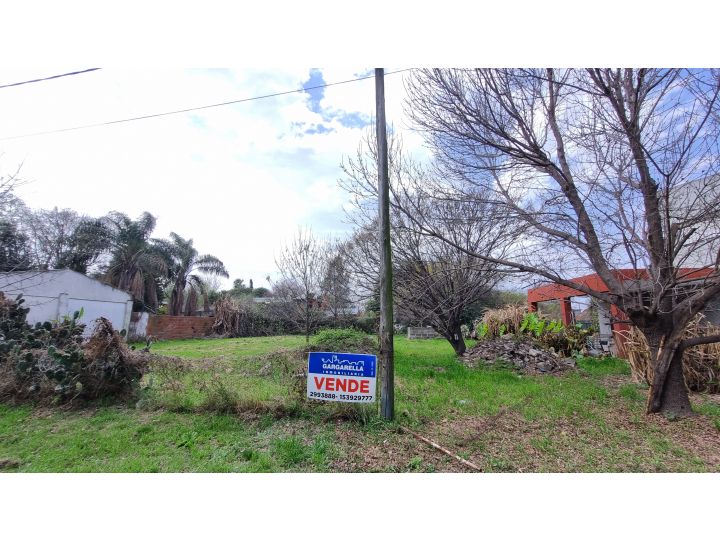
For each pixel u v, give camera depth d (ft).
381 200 16.65
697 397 21.31
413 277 32.55
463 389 22.06
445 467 11.72
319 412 16.01
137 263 77.97
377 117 16.90
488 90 19.15
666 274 16.94
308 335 44.52
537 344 35.06
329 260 46.06
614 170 17.46
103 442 13.65
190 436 14.10
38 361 19.40
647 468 11.62
